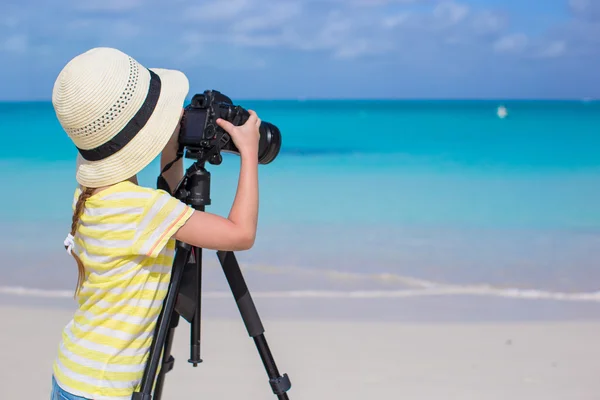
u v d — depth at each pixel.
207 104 2.01
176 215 1.92
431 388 3.83
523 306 5.34
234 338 4.56
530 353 4.34
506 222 8.68
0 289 5.64
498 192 11.16
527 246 7.39
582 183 12.20
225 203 9.19
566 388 3.83
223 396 3.76
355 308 5.23
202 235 1.93
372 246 7.29
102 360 1.95
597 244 7.47
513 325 4.88
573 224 8.57
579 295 5.63
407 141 20.22
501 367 4.12
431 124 27.52
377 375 3.99
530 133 22.45
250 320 2.18
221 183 10.60
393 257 6.83
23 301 5.34
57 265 6.37
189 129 2.00
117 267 1.94
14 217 8.55
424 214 9.15
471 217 8.98
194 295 2.16
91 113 1.86
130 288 1.95
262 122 2.19
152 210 1.92
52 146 15.73
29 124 21.34
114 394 1.97
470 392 3.78
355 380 3.93
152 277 1.99
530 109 39.22
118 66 1.91
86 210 1.99
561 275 6.23
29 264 6.39
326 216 8.91
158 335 1.99
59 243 7.22
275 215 8.92
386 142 20.02
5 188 10.52
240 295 2.17
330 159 15.40
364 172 13.55
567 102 61.94
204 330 4.69
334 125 28.17
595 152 16.72
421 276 6.17
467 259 6.80
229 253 2.18
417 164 14.83
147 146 1.93
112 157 1.93
